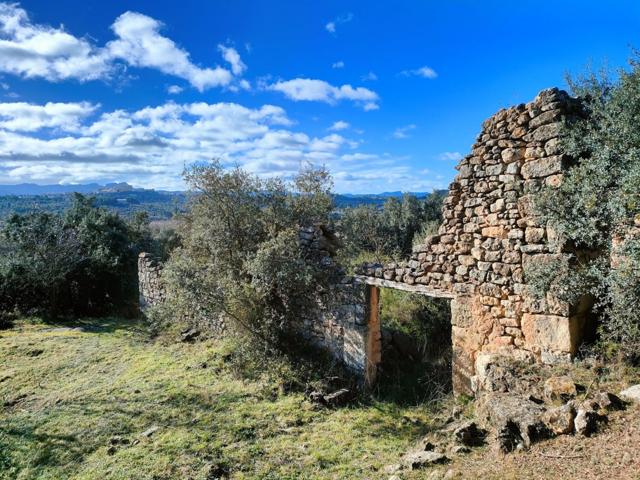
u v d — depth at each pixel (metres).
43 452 6.10
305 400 7.38
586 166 5.28
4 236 19.36
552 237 5.78
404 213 23.23
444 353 9.52
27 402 8.16
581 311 5.86
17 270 18.66
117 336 13.19
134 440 6.15
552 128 5.80
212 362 9.22
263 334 8.90
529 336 6.07
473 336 6.78
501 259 6.39
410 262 7.66
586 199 5.16
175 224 11.73
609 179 5.03
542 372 5.70
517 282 6.20
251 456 5.52
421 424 6.57
